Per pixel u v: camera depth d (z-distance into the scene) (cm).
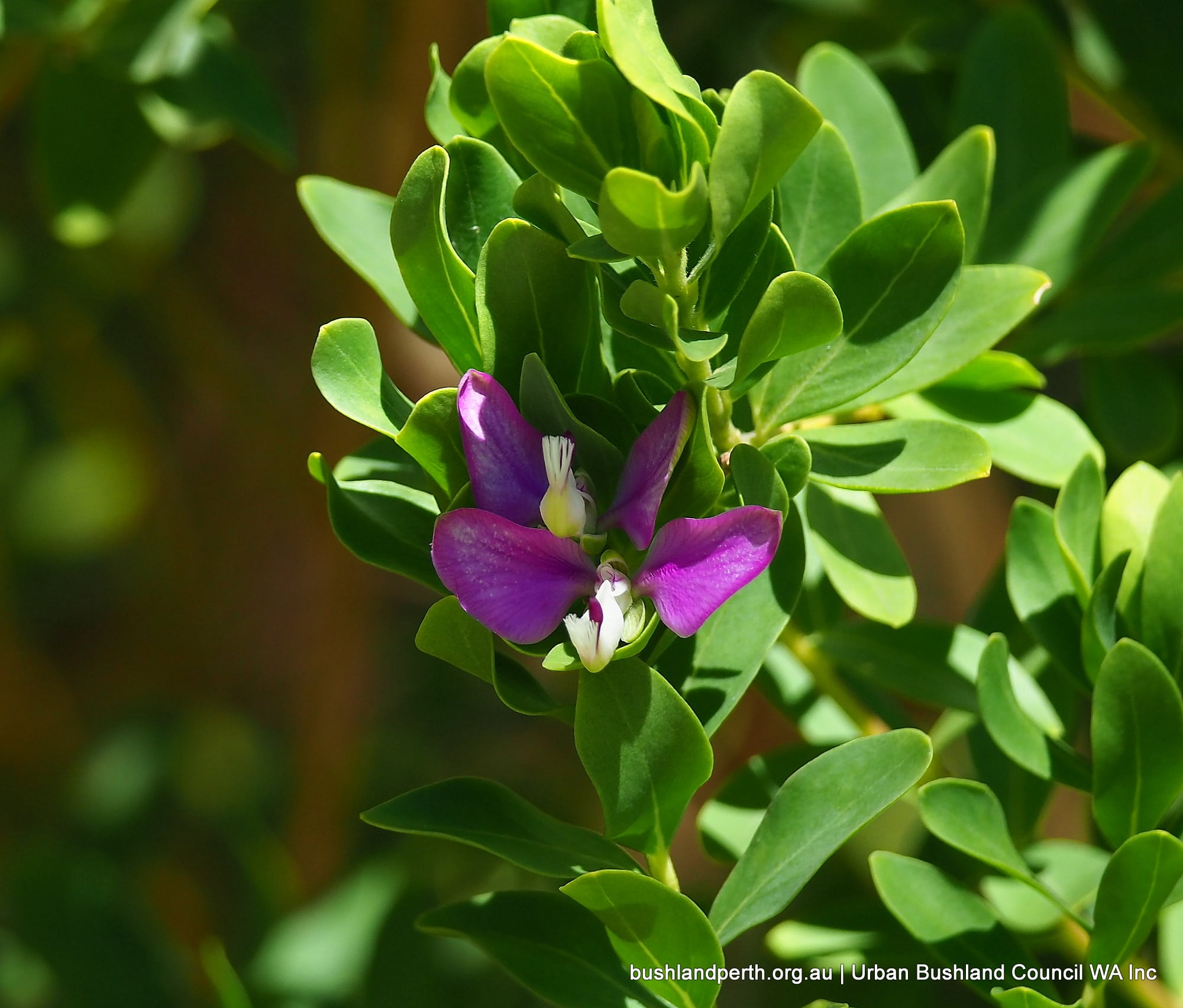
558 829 51
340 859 92
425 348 88
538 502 50
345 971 72
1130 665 51
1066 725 56
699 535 49
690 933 50
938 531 89
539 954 52
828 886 71
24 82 66
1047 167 58
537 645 50
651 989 51
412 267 50
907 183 56
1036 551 54
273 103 60
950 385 55
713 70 79
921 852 58
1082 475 53
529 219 50
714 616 51
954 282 51
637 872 50
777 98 49
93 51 59
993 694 52
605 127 50
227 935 88
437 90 53
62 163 60
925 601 91
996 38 58
